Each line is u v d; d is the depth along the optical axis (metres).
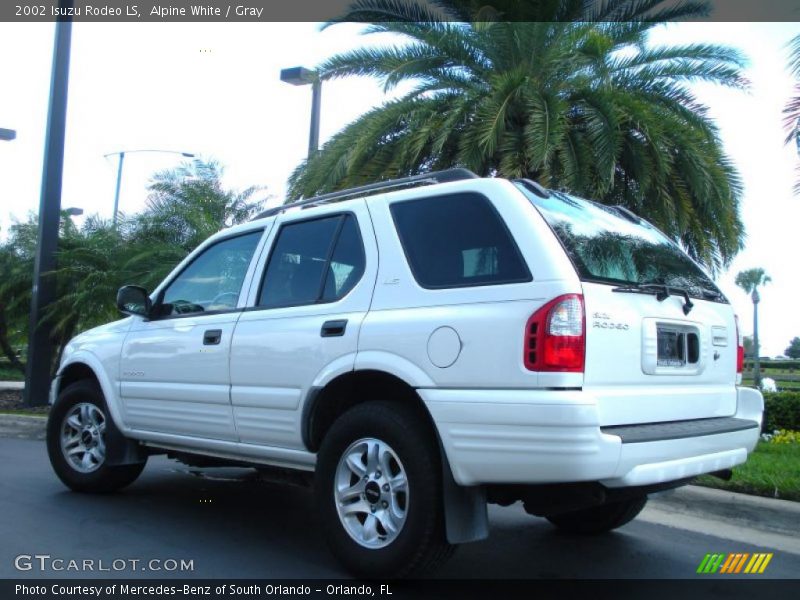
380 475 4.01
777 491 5.62
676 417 4.01
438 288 3.94
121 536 4.99
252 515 5.64
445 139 9.87
